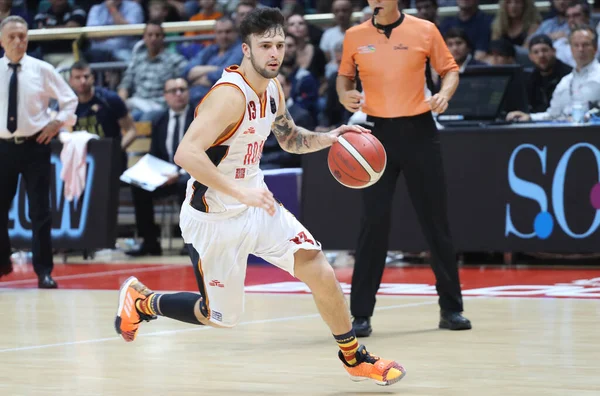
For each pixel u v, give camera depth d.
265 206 5.96
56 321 10.22
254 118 6.45
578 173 14.19
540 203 14.38
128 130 18.89
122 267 16.38
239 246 6.47
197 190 6.52
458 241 14.80
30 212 13.53
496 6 19.48
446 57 9.40
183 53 21.44
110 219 16.81
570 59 17.48
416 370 7.27
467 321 9.28
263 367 7.52
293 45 18.84
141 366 7.59
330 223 15.29
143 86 20.39
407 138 9.34
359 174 7.45
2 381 7.00
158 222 21.38
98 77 21.41
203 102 6.37
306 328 9.53
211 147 6.43
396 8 9.38
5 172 13.18
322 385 6.80
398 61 9.28
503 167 14.59
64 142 16.92
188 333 9.32
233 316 6.70
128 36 22.14
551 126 14.34
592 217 14.12
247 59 6.41
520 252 14.85
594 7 21.22
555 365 7.33
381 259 9.23
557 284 12.79
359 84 9.95
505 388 6.52
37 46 22.06
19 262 18.19
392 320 10.05
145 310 7.08
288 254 6.45
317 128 17.02
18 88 12.97
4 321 10.26
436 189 9.40
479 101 15.14
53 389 6.70
